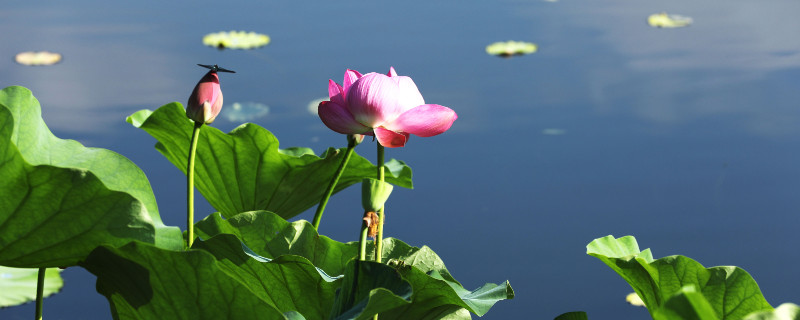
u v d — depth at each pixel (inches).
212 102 128.5
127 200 120.4
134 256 119.7
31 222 120.3
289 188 153.6
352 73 128.5
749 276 125.0
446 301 126.2
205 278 119.0
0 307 277.0
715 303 126.2
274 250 134.6
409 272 124.3
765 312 110.0
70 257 122.4
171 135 150.9
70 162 127.0
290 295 128.4
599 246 135.6
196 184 156.2
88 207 120.0
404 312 127.7
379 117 124.9
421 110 125.0
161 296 121.6
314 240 134.4
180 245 123.7
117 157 128.3
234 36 549.6
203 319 121.3
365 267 121.7
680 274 126.8
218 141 149.4
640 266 128.6
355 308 119.8
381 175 125.5
